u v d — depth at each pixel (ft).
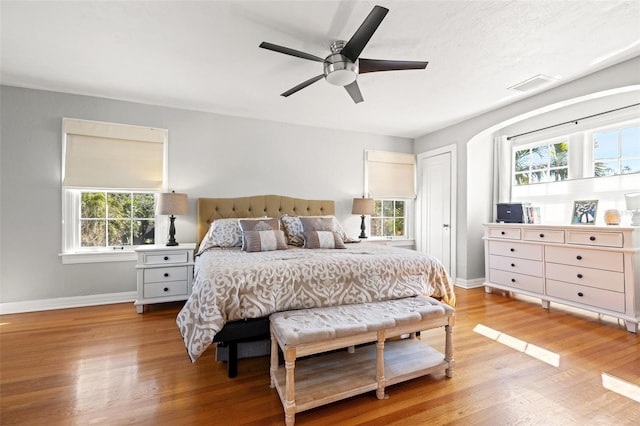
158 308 10.11
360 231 14.80
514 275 11.27
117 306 10.29
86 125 10.23
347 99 10.68
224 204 11.91
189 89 9.83
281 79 9.09
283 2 5.70
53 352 6.84
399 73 8.64
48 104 9.89
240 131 12.51
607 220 9.22
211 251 9.16
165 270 10.00
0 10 5.88
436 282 7.78
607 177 10.12
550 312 9.76
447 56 7.72
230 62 8.04
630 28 6.52
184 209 10.55
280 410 4.91
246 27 6.50
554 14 6.06
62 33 6.70
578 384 5.62
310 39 6.95
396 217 16.17
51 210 9.96
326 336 4.84
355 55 6.32
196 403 5.06
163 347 7.16
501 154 13.16
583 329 8.29
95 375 5.89
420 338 7.67
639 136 9.37
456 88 9.73
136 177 10.93
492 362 6.46
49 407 4.89
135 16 6.12
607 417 4.72
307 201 13.46
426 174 15.55
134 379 5.77
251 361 6.59
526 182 12.82
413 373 5.58
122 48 7.34
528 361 6.50
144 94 10.23
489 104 11.16
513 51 7.49
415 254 8.12
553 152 11.79
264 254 8.23
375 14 5.04
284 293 6.11
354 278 6.77
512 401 5.13
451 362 5.90
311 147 13.87
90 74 8.75
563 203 11.40
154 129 11.14
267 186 12.97
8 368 6.12
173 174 11.46
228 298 5.70
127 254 10.80
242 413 4.82
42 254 9.87
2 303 9.43
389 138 15.70
